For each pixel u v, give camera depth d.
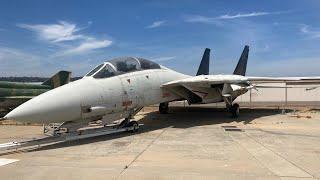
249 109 24.02
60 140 11.11
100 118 12.61
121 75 13.35
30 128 15.86
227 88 17.41
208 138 12.01
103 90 12.25
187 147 10.27
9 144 10.02
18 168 7.71
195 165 7.87
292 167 7.64
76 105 11.30
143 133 13.34
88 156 9.09
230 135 12.70
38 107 10.52
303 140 11.47
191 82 15.64
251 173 7.10
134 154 9.27
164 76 15.66
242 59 23.83
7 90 20.64
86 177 6.83
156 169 7.48
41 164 8.11
